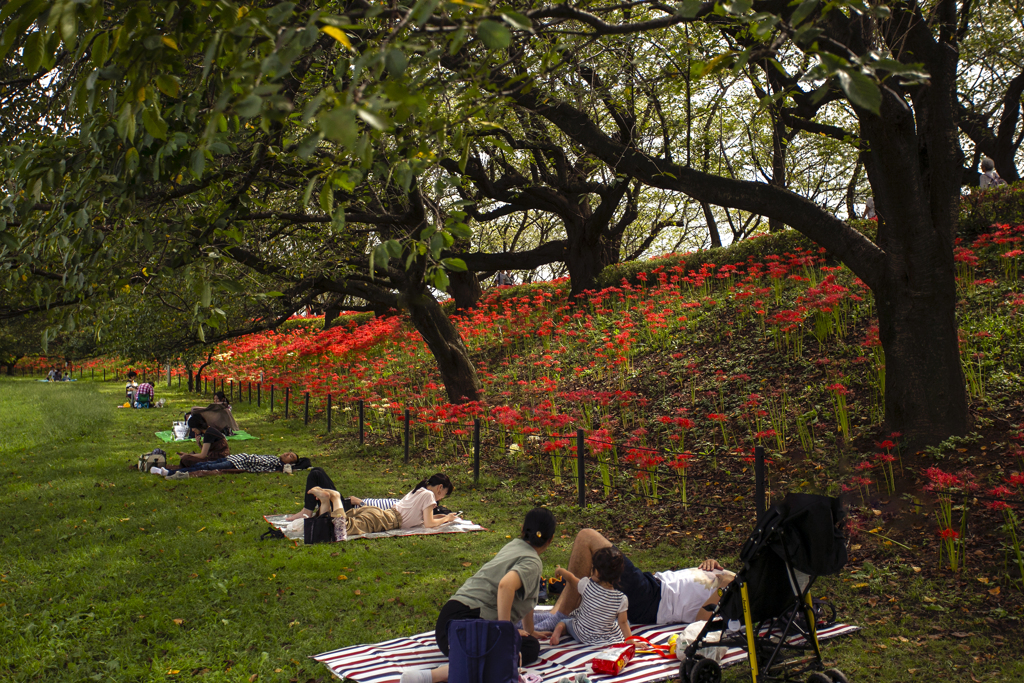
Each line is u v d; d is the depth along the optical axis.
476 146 10.11
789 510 3.80
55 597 5.32
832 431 8.16
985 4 12.68
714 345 12.02
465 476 9.99
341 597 5.38
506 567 4.09
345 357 20.58
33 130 5.91
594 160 11.91
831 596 5.12
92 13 2.76
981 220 11.83
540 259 18.84
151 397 21.47
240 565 6.10
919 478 6.61
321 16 2.36
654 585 4.83
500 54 5.61
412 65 3.42
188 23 2.92
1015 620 4.49
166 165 3.58
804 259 12.46
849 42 5.23
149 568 6.02
